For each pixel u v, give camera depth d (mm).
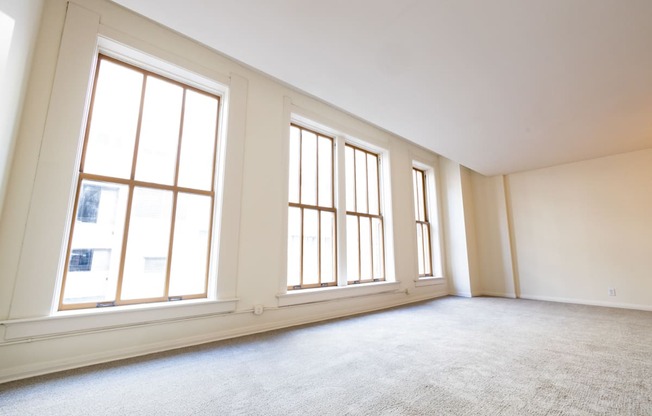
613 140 4672
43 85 2270
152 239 2844
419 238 6473
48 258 2197
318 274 4297
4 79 1776
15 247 2078
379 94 3416
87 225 2525
